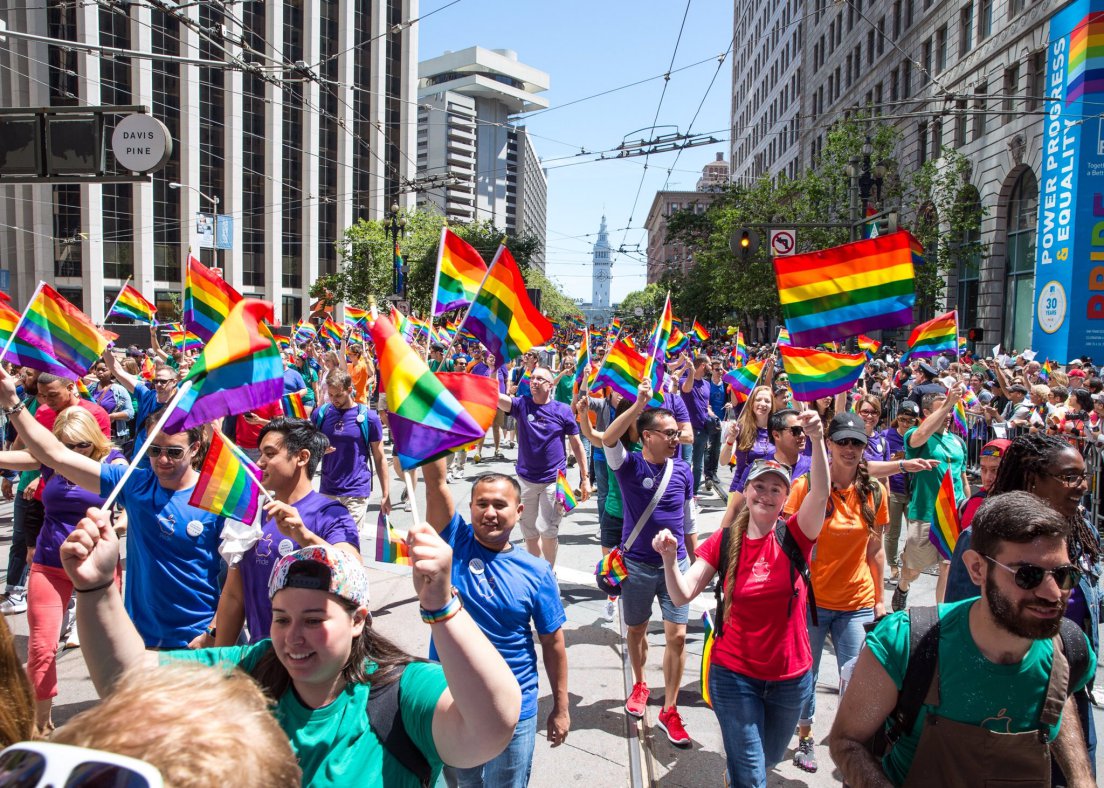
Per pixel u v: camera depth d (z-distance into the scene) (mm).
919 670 2283
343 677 2109
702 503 11070
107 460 4371
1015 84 27250
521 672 3410
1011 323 28172
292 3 55906
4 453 4344
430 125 131125
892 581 7613
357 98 60938
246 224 56188
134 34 48375
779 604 3566
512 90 137875
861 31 43062
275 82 9688
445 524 3441
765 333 52625
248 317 3135
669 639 4605
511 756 3328
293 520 2840
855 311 5094
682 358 12398
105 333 7621
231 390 3053
